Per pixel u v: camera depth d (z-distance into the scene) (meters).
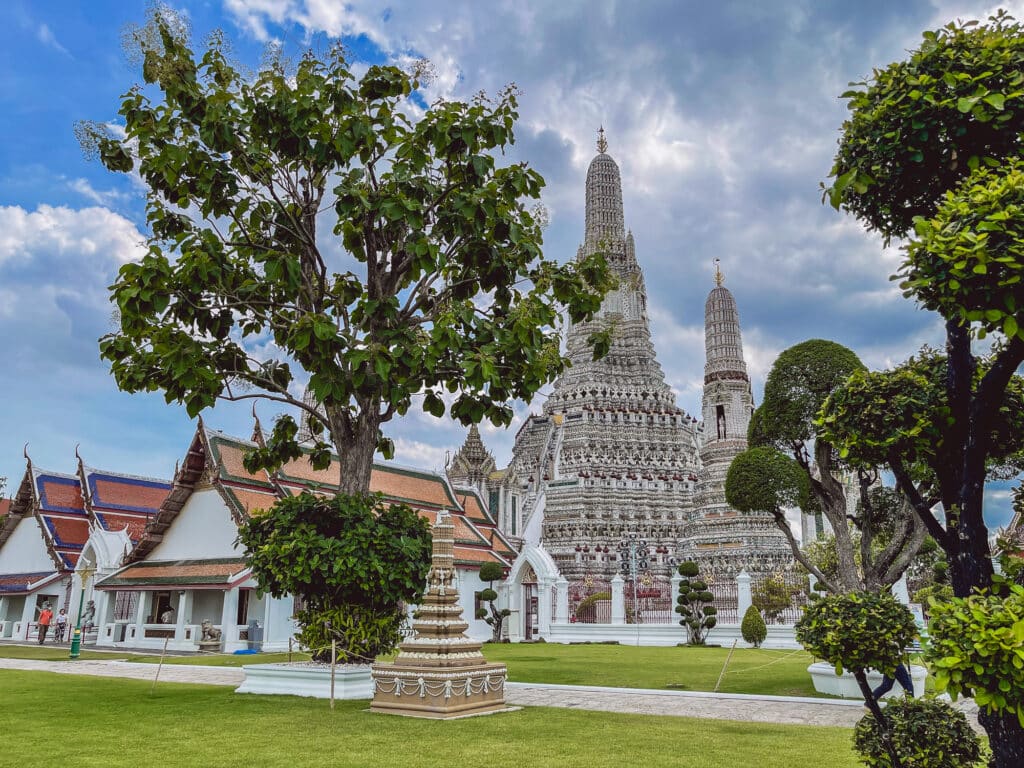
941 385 7.11
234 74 16.50
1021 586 5.45
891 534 20.20
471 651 14.70
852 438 7.34
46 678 20.28
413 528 16.22
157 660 27.45
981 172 5.80
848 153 7.06
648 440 73.50
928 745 7.59
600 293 18.80
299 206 17.77
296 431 19.17
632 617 42.62
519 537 66.25
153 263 14.41
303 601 17.00
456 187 16.94
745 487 20.75
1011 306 5.30
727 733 12.33
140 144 16.34
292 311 17.91
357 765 9.54
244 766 9.42
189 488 35.94
